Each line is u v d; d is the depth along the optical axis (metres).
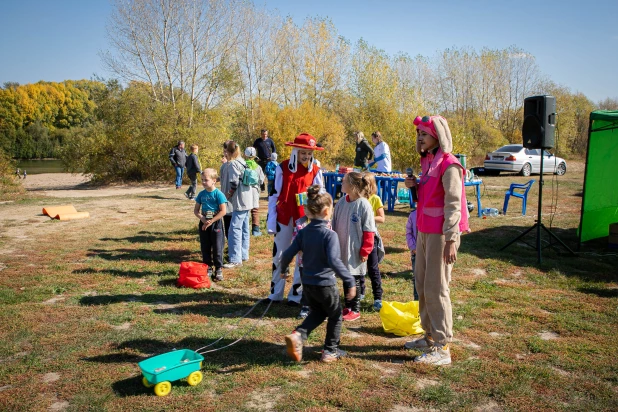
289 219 5.35
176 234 9.63
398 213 12.65
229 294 5.86
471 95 43.56
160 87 25.53
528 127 7.70
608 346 4.35
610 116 8.25
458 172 3.84
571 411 3.27
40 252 7.97
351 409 3.28
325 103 37.06
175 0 24.48
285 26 35.47
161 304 5.50
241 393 3.49
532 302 5.63
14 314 5.05
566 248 8.12
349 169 13.67
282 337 4.56
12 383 3.66
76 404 3.33
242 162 7.22
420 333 4.66
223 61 26.44
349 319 5.05
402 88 35.44
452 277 6.74
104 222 11.12
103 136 23.86
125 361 4.04
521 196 12.33
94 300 5.57
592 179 8.98
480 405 3.37
